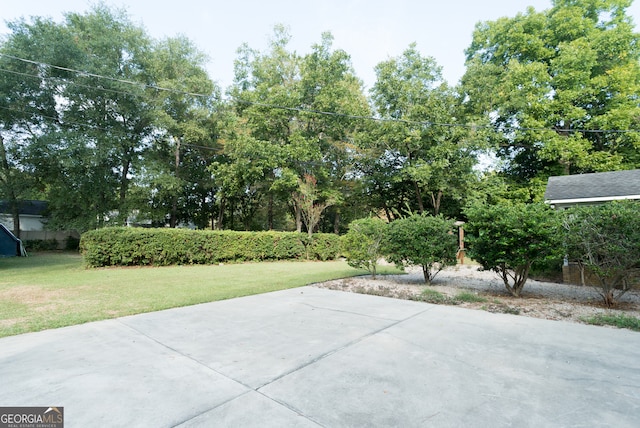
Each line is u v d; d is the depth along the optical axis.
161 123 18.08
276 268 11.43
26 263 12.80
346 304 5.50
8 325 4.11
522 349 3.34
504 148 19.16
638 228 4.96
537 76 15.98
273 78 19.25
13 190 16.73
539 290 7.11
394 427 1.94
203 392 2.38
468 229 6.63
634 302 5.92
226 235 13.12
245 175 17.78
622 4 16.19
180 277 8.68
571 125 17.17
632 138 14.82
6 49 14.67
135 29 18.73
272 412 2.11
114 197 19.80
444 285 7.75
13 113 15.72
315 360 3.01
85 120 17.27
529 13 17.19
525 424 1.98
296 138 17.38
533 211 5.83
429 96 16.58
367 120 19.09
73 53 15.70
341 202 19.81
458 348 3.36
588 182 10.31
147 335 3.74
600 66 16.34
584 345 3.47
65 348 3.29
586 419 2.04
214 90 20.80
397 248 7.84
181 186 20.73
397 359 3.04
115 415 2.05
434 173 16.52
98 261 10.51
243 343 3.47
